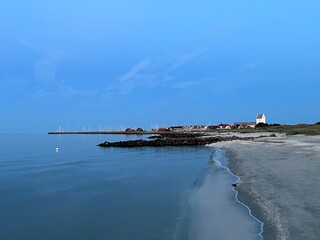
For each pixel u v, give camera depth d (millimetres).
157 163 31453
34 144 81188
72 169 28531
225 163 26109
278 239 7945
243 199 12688
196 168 25641
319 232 8070
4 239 9734
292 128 101062
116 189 17578
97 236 9688
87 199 15172
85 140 108500
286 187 13562
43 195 16609
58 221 11484
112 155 44156
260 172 18391
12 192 17641
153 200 14234
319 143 40281
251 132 108625
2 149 60625
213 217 10805
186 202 13438
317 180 14617
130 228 10242
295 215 9656
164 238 9109
